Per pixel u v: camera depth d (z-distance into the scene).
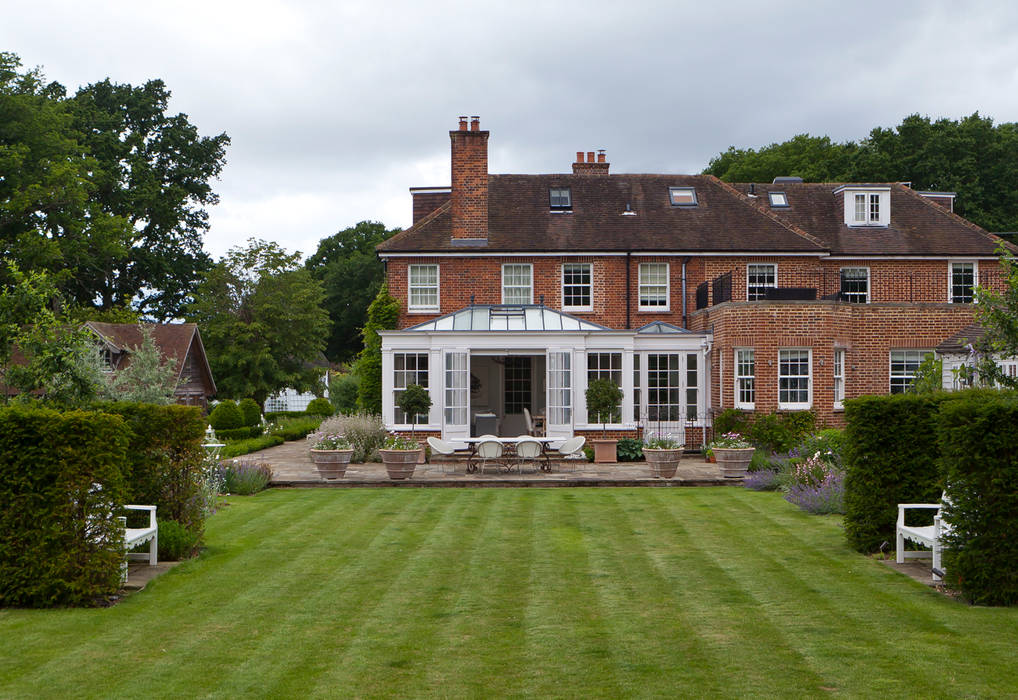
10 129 37.34
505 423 29.98
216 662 6.98
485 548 11.74
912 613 8.23
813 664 6.78
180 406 11.45
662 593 9.14
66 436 8.73
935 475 11.04
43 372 13.70
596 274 29.73
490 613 8.38
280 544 12.06
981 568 8.54
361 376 29.47
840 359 26.06
